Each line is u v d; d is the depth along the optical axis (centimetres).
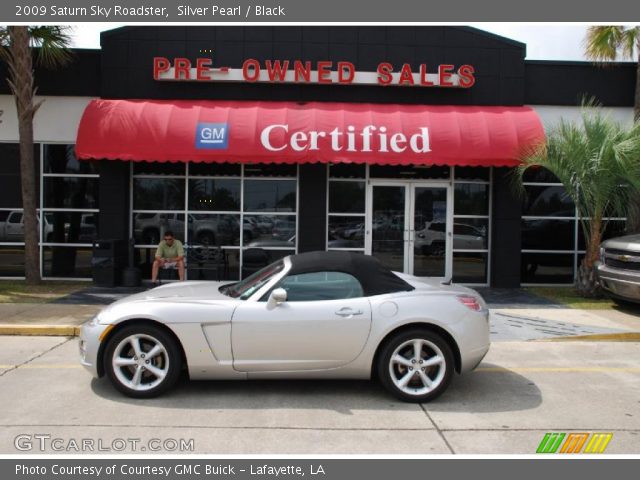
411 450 441
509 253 1258
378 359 556
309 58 1248
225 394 569
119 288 1177
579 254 1307
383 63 1231
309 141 1122
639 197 1143
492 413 527
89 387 586
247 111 1170
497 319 951
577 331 866
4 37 1223
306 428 484
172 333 552
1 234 1301
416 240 1275
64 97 1266
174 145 1120
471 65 1258
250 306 551
